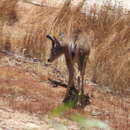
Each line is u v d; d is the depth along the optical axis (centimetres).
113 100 2252
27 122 1465
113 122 1828
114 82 2462
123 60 2527
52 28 2798
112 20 2875
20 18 3020
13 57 2570
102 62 2531
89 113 1923
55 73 2481
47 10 2995
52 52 2073
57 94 2098
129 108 2141
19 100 1838
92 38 2670
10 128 1332
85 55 2031
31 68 2456
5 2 3033
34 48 2686
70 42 2034
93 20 2883
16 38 2762
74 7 3011
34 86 2141
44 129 1409
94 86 2427
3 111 1555
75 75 2391
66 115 1609
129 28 2725
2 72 2261
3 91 1911
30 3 3378
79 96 2019
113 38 2667
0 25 2839
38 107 1734
